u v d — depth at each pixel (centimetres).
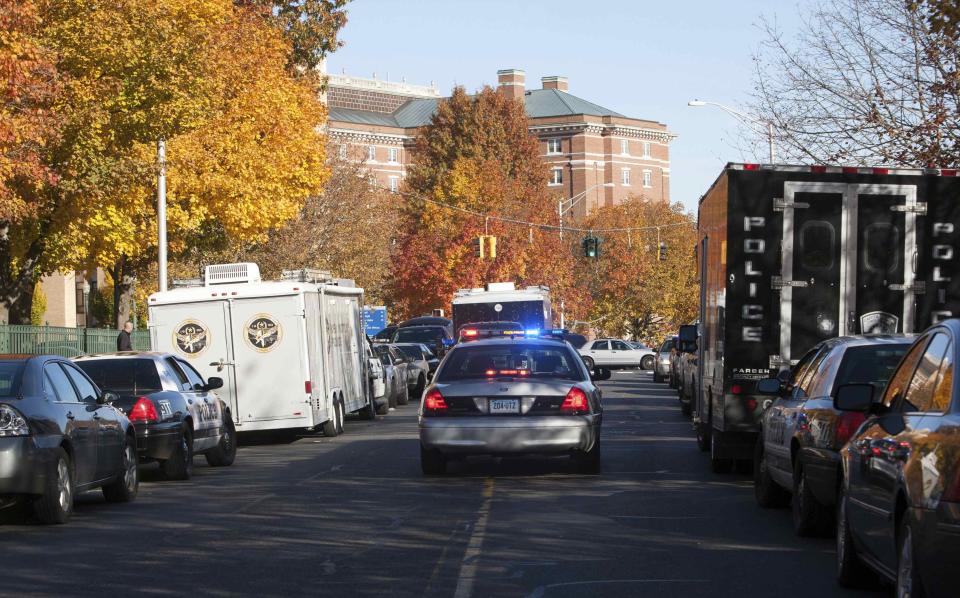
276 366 3916
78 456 2230
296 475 2905
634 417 4859
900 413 1327
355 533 1948
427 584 1523
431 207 13488
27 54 3659
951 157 3619
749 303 2544
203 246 7094
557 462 3064
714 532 1931
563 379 2706
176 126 4928
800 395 2005
